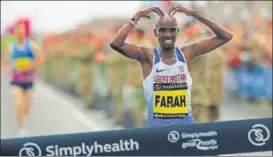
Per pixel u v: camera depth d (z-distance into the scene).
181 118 10.99
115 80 18.50
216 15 17.91
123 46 10.61
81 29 25.39
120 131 11.30
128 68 17.69
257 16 23.12
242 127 11.62
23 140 11.20
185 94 10.81
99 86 22.11
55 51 31.47
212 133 11.42
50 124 19.22
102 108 22.28
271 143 11.72
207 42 10.73
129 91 18.11
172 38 10.56
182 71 10.71
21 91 17.34
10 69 18.20
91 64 23.08
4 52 22.38
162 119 10.98
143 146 11.27
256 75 23.44
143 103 17.73
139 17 10.67
